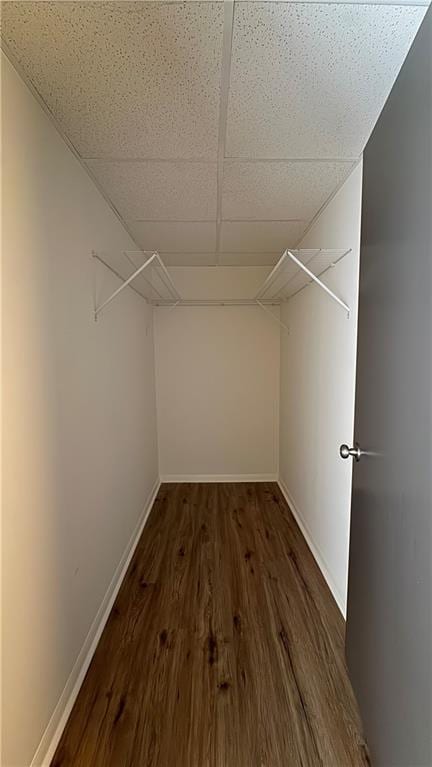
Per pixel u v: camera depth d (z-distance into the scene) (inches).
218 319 149.7
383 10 38.6
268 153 65.0
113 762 49.9
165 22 39.5
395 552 41.7
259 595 83.5
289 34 41.3
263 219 97.0
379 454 47.3
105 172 70.4
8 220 43.1
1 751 40.3
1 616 40.8
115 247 90.8
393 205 43.1
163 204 86.0
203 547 104.0
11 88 44.0
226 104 52.4
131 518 103.1
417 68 36.6
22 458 45.4
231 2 37.5
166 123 56.3
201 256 133.5
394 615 41.8
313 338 101.3
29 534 46.9
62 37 41.1
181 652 67.7
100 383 76.4
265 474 154.6
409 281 38.6
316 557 97.3
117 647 69.1
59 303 56.6
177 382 151.6
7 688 41.5
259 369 151.5
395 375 42.3
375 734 47.6
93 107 52.1
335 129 58.3
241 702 58.0
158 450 152.7
